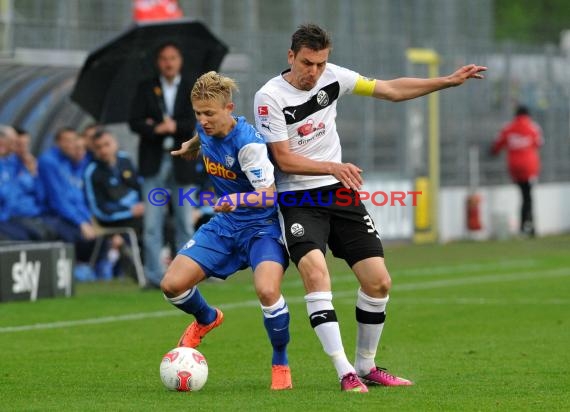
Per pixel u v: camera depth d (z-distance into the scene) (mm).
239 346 30172
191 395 22438
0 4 57844
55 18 60281
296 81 22812
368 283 23031
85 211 48719
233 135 22906
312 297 22500
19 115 51188
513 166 71688
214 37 44375
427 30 79312
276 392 22688
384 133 66000
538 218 78250
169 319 35906
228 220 23812
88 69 44938
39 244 42906
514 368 26141
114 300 41156
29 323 34906
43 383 24422
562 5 152000
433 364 26875
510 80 75688
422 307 38688
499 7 151625
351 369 22609
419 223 68188
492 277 49125
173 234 48781
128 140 54031
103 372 25984
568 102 80938
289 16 70500
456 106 71562
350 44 63500
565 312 37219
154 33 43750
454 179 71688
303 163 22656
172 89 43281
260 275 22859
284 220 23109
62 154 48469
